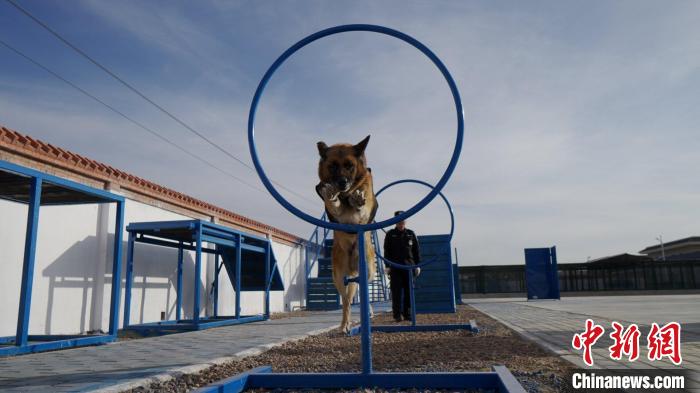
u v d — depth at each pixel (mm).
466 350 4703
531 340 5496
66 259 8250
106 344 6266
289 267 19453
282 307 17953
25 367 4062
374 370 3568
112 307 6824
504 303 19172
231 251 12664
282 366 3871
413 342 5422
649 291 31000
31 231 5652
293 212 3211
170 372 3438
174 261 11461
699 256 51969
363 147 4473
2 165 5316
